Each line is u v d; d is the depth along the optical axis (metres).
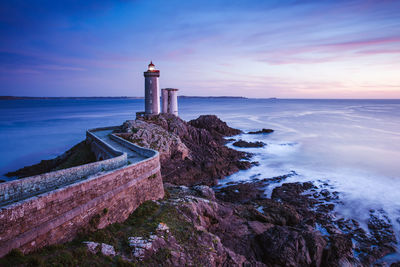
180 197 24.91
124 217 17.55
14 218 10.16
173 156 47.97
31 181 13.72
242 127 111.69
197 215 21.27
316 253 21.34
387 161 55.66
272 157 60.19
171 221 18.44
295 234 22.14
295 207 33.47
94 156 37.34
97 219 14.54
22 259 9.81
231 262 17.94
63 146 75.75
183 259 14.92
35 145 77.25
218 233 22.41
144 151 27.95
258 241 22.50
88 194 14.27
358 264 21.69
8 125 120.44
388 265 23.25
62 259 10.75
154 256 14.01
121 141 36.19
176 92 75.50
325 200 36.34
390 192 39.03
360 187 41.09
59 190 12.34
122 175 17.91
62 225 12.34
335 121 130.12
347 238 23.98
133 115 172.50
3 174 49.06
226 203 30.36
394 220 30.86
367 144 73.00
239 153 61.28
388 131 95.06
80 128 110.56
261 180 44.47
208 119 90.31
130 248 13.80
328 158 58.72
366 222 30.44
